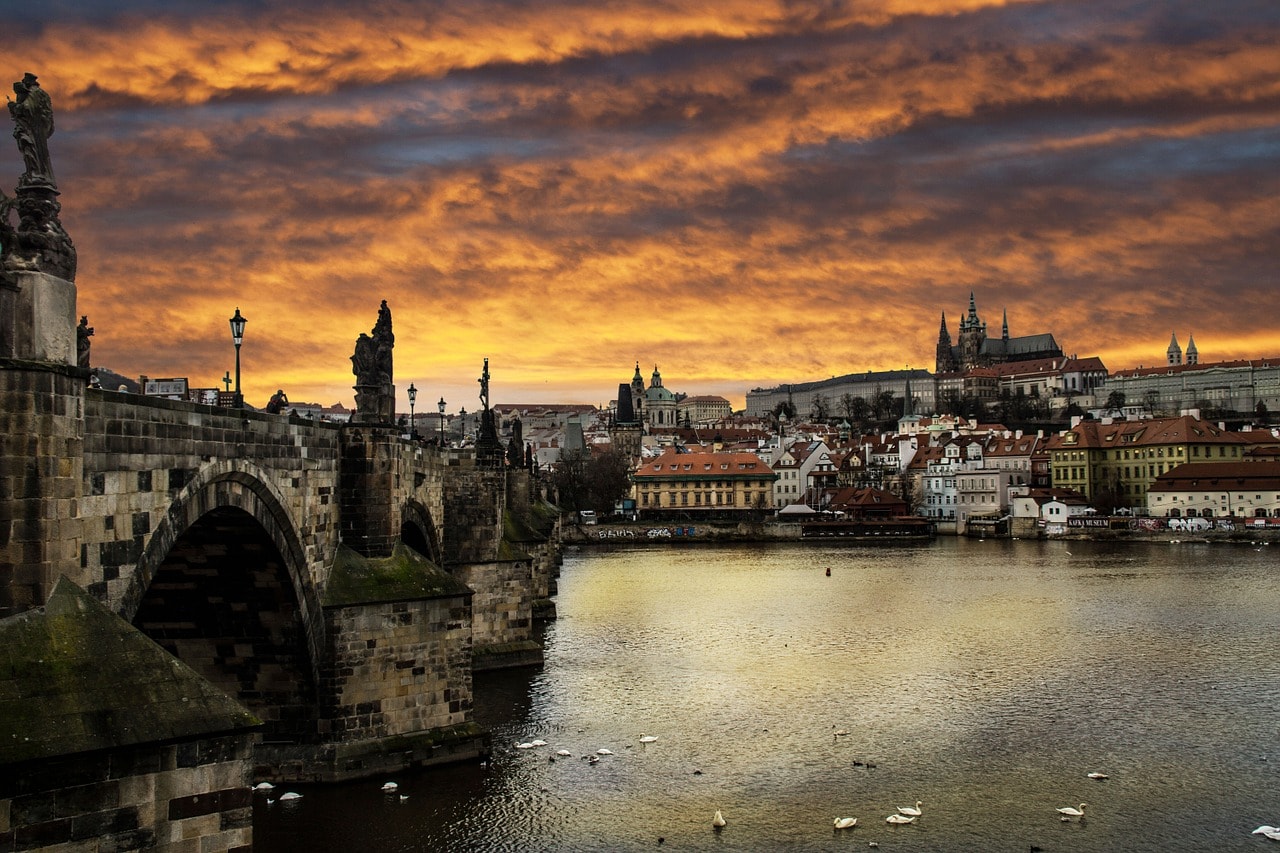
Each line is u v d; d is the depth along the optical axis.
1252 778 65.25
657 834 55.12
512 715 78.62
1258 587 158.88
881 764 67.56
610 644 111.00
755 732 74.69
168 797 33.00
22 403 33.00
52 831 31.38
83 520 35.62
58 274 34.38
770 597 154.50
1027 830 56.72
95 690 32.53
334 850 51.41
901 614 133.88
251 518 49.16
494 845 52.84
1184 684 90.25
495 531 97.56
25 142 34.00
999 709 81.69
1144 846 54.66
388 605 60.50
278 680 59.12
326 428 59.84
